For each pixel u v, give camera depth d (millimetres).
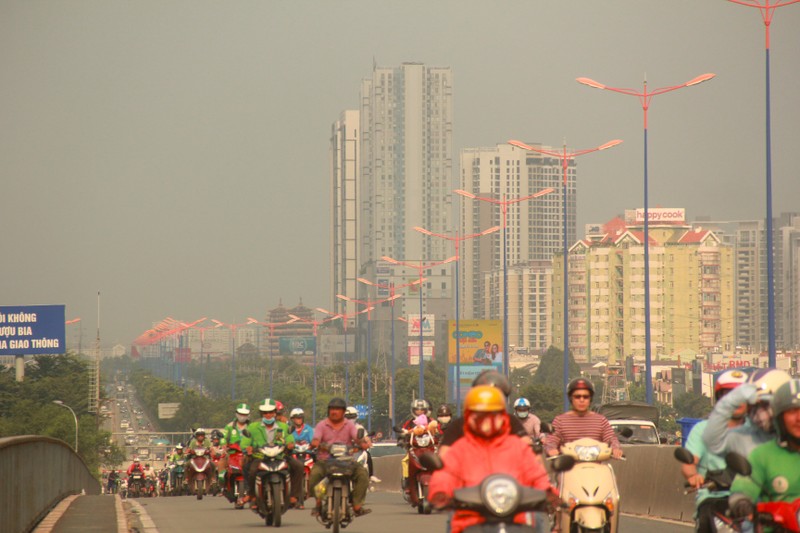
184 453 144500
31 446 56156
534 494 25516
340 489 52156
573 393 40719
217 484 115188
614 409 114125
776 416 25375
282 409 67125
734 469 25266
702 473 30891
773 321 119062
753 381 29500
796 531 25031
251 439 61312
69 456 95375
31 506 55750
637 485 69562
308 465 74500
